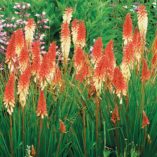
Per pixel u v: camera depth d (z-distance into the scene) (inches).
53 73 212.8
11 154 200.7
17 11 388.2
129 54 214.8
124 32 232.5
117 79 204.2
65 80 228.7
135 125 211.0
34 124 204.7
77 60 219.6
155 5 414.9
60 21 376.2
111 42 217.5
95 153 211.2
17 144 202.7
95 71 202.2
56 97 216.4
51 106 218.1
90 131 213.9
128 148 211.6
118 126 211.3
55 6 382.6
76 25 239.0
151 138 213.0
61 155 209.0
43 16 371.9
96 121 206.5
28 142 203.8
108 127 214.1
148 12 404.5
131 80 220.4
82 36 231.8
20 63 211.9
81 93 218.1
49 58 210.4
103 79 202.7
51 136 203.8
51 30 374.6
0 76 253.8
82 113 216.4
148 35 384.2
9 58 210.8
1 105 217.5
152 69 228.4
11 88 193.0
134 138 212.1
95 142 207.5
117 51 358.3
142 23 243.3
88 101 218.2
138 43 227.0
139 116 211.0
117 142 212.1
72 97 219.3
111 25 395.9
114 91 210.1
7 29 371.6
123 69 216.5
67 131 207.6
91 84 221.3
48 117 208.8
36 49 219.6
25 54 211.2
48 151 204.2
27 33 239.1
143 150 211.8
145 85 220.7
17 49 221.5
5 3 389.1
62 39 231.8
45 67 204.8
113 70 215.2
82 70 219.6
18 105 215.8
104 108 215.0
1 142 203.2
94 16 384.5
